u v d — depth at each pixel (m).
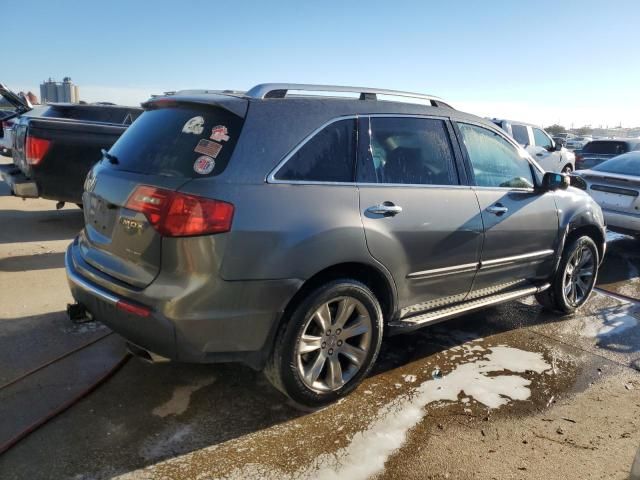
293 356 2.84
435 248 3.42
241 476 2.49
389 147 3.32
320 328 2.95
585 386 3.52
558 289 4.68
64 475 2.43
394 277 3.22
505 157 4.13
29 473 2.42
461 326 4.49
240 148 2.70
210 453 2.64
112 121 9.24
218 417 2.95
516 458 2.72
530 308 5.03
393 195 3.20
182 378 3.34
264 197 2.67
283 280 2.69
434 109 3.66
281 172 2.78
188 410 3.00
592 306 5.17
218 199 2.55
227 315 2.61
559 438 2.91
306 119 2.96
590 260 4.98
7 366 3.34
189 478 2.46
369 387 3.37
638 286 5.95
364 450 2.72
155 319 2.56
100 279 2.83
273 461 2.60
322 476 2.51
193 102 2.91
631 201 6.86
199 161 2.66
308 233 2.75
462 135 3.79
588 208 4.79
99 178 3.05
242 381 3.34
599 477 2.60
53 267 5.43
